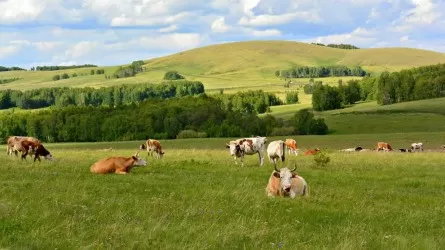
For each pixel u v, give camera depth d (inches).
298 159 1416.1
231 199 628.1
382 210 595.8
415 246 428.1
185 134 3912.4
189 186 744.3
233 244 414.6
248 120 4020.7
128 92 7691.9
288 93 6958.7
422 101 5285.4
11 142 1343.5
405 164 1227.9
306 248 409.4
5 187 674.2
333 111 5423.2
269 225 492.4
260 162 1187.9
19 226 448.5
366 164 1208.2
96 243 398.9
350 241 424.5
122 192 677.3
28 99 7293.3
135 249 397.1
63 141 4220.0
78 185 712.4
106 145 3275.1
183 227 462.6
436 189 817.5
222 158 1370.6
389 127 4128.9
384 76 5821.9
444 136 3176.7
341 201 651.5
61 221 475.5
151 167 1016.9
